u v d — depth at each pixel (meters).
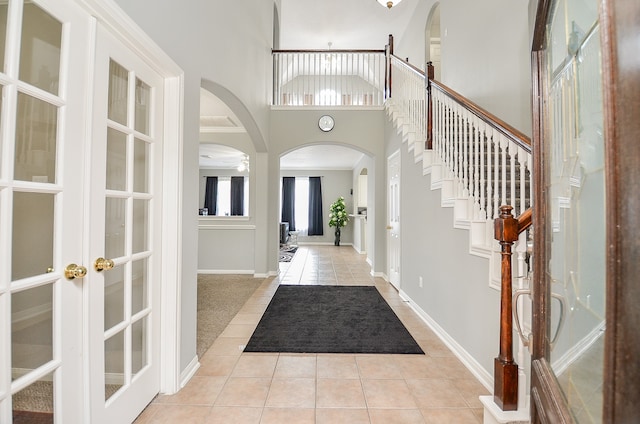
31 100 1.05
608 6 0.46
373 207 5.55
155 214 1.76
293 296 4.07
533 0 2.70
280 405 1.75
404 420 1.63
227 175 10.72
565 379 0.73
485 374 1.99
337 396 1.84
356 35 7.16
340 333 2.81
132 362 1.62
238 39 3.03
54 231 1.12
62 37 1.13
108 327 1.43
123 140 1.50
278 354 2.38
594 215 0.58
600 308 0.55
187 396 1.81
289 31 6.97
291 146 5.25
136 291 1.65
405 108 4.00
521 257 1.62
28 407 1.04
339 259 7.46
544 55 0.88
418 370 2.15
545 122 0.88
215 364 2.21
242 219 5.51
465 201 2.40
